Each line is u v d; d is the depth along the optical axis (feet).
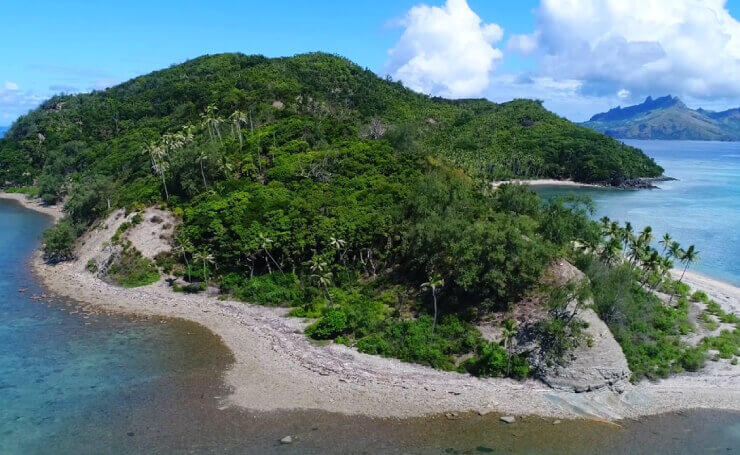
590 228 314.96
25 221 527.81
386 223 306.14
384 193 335.26
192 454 161.89
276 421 180.45
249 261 308.40
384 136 449.89
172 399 192.44
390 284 287.69
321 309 271.28
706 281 362.53
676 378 217.97
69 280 329.72
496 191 363.56
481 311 242.99
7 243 430.20
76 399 191.21
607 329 222.28
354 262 308.60
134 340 242.99
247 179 368.27
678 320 270.67
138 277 315.99
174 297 294.66
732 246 453.58
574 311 219.61
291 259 306.14
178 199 369.30
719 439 178.81
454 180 352.69
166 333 250.98
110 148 590.14
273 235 306.14
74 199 416.26
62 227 377.50
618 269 264.31
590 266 267.18
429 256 270.46
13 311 278.26
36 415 180.65
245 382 205.36
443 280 251.19
